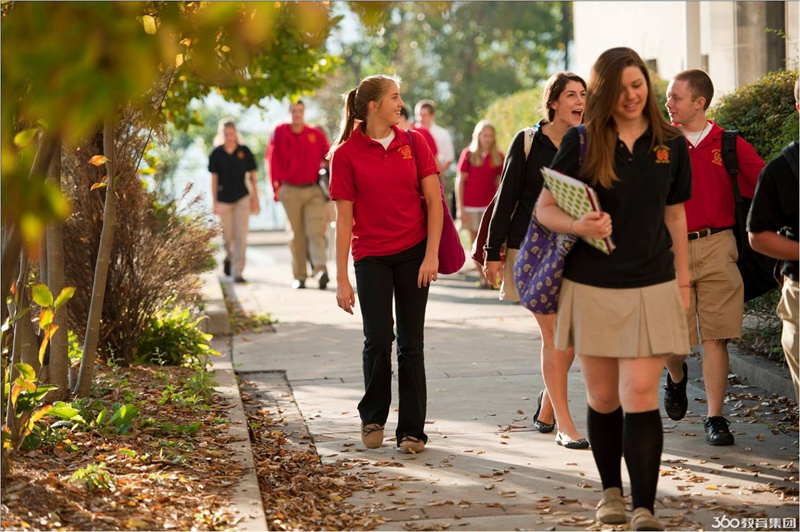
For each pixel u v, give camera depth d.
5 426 8.07
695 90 9.59
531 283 7.27
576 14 27.78
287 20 17.25
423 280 9.48
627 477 8.70
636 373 6.96
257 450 9.88
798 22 14.75
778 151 11.66
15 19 4.86
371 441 9.80
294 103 23.08
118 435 9.29
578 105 9.22
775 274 7.89
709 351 9.73
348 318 18.78
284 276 26.69
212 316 17.14
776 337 12.22
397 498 8.27
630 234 6.91
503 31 67.56
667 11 20.61
